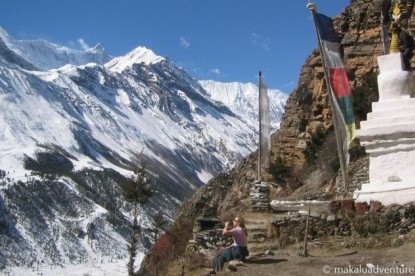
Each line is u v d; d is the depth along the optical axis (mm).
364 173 35219
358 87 48781
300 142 56188
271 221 23609
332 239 21047
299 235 21812
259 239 22844
